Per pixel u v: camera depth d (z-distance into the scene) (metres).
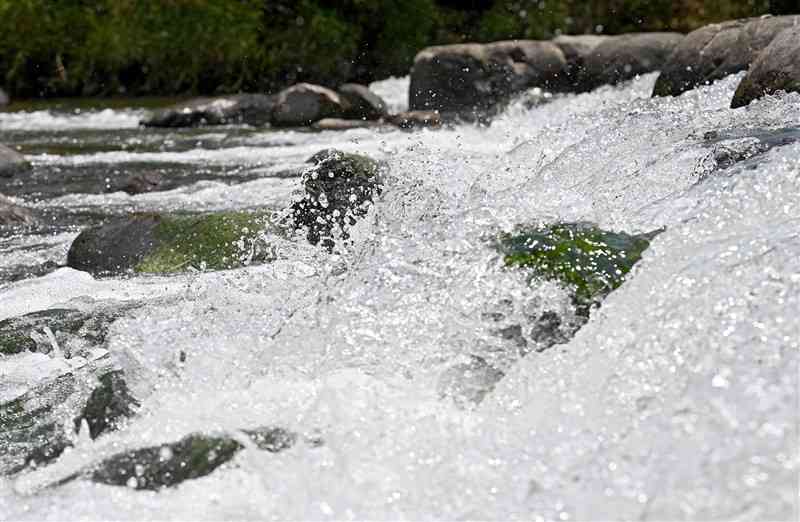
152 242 8.89
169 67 32.38
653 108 11.59
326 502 4.05
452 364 5.07
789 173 5.62
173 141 20.20
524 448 4.18
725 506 3.33
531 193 6.91
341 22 32.91
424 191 7.76
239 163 16.41
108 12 33.59
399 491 4.05
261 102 23.27
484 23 34.31
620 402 4.29
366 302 5.54
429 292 5.48
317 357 5.29
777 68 9.82
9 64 32.41
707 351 4.25
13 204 12.48
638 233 5.74
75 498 4.43
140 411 5.12
